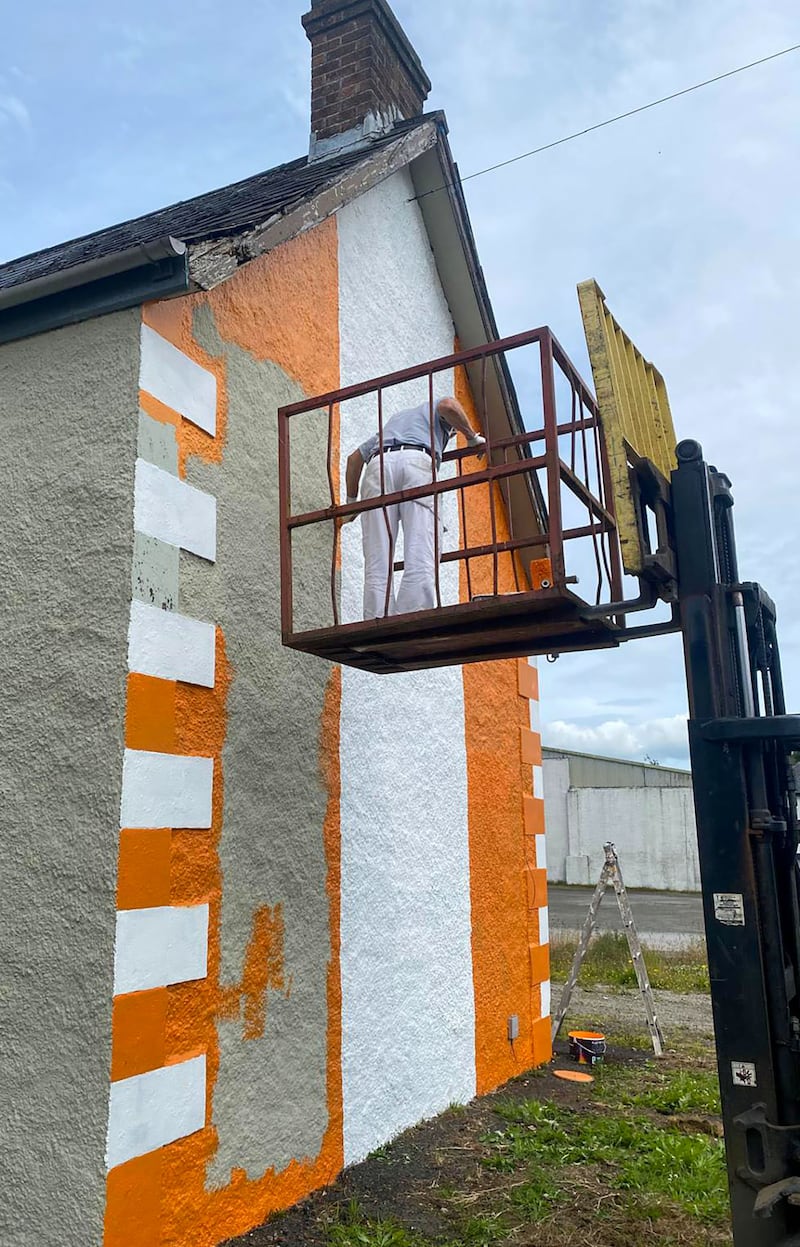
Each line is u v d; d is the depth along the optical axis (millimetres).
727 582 3609
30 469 4121
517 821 7562
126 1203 3404
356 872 5234
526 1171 4973
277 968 4477
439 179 6859
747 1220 2932
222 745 4238
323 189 5055
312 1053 4688
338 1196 4559
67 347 4148
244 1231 4070
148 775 3725
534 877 7703
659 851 28141
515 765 7629
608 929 17344
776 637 3928
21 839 3773
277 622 4738
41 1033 3557
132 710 3684
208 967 4004
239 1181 4070
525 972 7414
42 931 3641
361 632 3986
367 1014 5207
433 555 4480
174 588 4008
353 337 5875
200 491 4246
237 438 4590
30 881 3713
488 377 7418
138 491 3848
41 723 3840
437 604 4168
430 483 4414
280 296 5145
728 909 3094
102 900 3541
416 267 6898
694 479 3475
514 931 7301
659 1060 7598
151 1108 3564
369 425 5914
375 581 4523
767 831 3098
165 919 3730
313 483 5203
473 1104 6191
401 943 5648
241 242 4211
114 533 3840
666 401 4434
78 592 3871
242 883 4281
